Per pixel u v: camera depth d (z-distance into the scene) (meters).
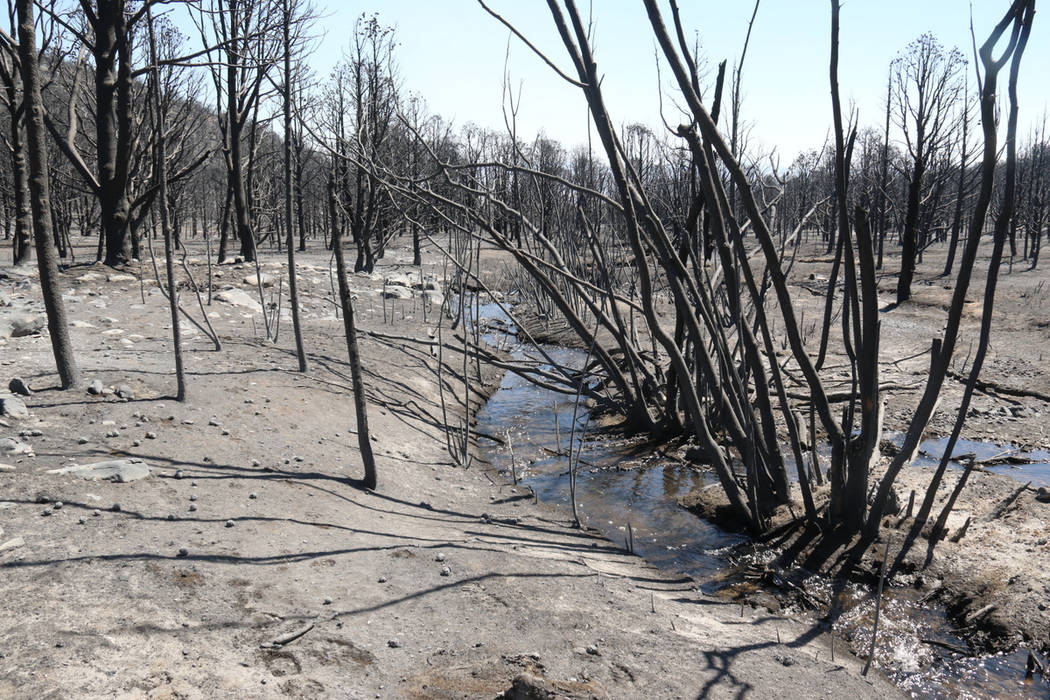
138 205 18.12
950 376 12.81
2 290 13.41
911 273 22.61
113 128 17.56
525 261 9.08
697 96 5.82
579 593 4.92
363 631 4.07
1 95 16.00
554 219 14.30
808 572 5.80
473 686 3.68
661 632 4.52
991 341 15.84
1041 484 7.74
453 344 14.04
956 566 5.58
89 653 3.46
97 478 5.33
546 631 4.30
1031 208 35.19
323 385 9.30
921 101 22.62
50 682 3.22
